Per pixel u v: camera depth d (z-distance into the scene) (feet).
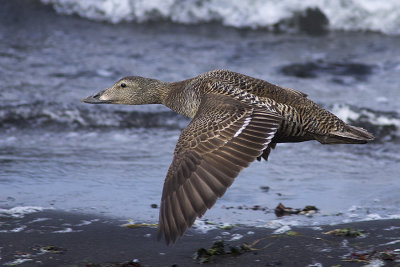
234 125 23.08
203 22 74.95
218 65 62.64
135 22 74.95
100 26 73.61
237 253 27.78
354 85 58.95
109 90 34.24
